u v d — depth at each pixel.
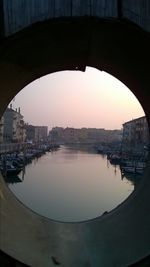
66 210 27.73
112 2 4.24
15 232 5.47
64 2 4.23
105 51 5.78
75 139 194.88
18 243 5.24
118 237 5.68
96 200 32.09
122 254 5.16
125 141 102.75
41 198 32.59
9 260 4.86
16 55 5.53
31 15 4.29
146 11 4.28
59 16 4.23
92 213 26.92
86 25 4.50
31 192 36.00
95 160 85.06
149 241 4.98
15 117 91.31
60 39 5.12
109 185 42.19
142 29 4.27
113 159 75.19
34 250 5.30
